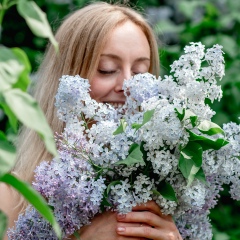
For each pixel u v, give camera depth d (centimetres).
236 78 297
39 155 185
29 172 185
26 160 187
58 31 192
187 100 156
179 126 145
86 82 154
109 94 176
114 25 177
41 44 321
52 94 188
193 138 149
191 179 145
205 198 168
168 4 347
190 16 319
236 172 163
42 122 80
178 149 150
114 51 176
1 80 80
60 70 187
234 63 305
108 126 149
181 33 316
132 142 149
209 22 315
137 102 158
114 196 153
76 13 190
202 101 155
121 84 175
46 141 80
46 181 149
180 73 155
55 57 190
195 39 317
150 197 153
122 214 155
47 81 191
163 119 144
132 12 187
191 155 148
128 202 152
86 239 158
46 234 153
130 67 177
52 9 316
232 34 323
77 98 151
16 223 156
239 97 296
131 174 154
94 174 151
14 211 177
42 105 190
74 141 150
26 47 328
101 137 150
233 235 289
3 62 81
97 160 151
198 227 172
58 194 149
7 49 82
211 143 150
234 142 157
